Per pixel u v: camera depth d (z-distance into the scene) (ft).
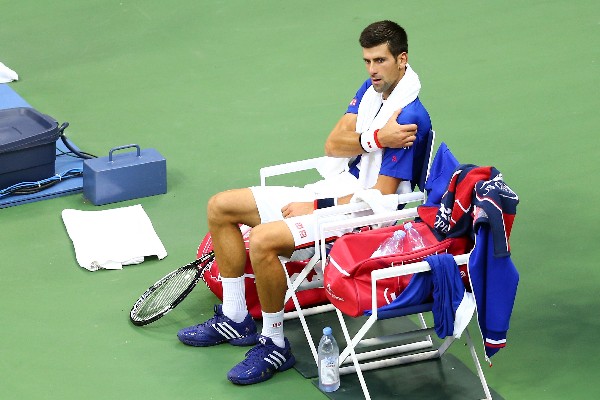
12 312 81.35
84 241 89.45
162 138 109.81
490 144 106.22
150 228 91.45
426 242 71.26
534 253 87.15
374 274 65.62
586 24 135.95
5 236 92.12
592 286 82.43
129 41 134.82
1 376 74.23
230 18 140.67
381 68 73.97
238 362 75.36
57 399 71.72
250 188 76.28
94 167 96.48
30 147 97.55
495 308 66.80
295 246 71.97
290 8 143.54
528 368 73.61
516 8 141.49
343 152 76.43
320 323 79.71
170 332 79.05
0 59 130.31
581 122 110.22
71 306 82.07
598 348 75.36
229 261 75.51
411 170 74.49
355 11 142.20
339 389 72.02
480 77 122.01
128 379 73.72
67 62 129.39
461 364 74.33
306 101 117.60
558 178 99.04
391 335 71.00
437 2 144.15
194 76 124.77
